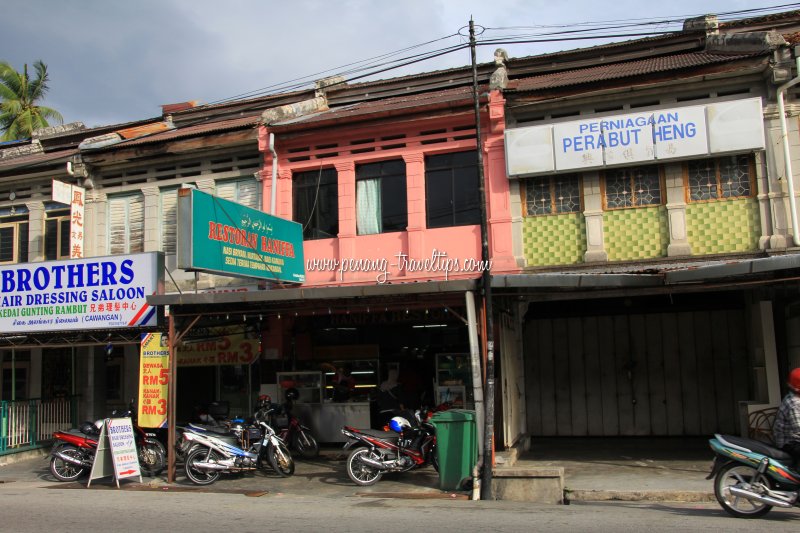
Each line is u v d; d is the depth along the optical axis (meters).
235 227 12.41
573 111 13.87
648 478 10.55
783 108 12.56
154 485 11.45
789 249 12.29
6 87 33.06
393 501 9.70
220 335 15.01
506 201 14.01
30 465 14.02
